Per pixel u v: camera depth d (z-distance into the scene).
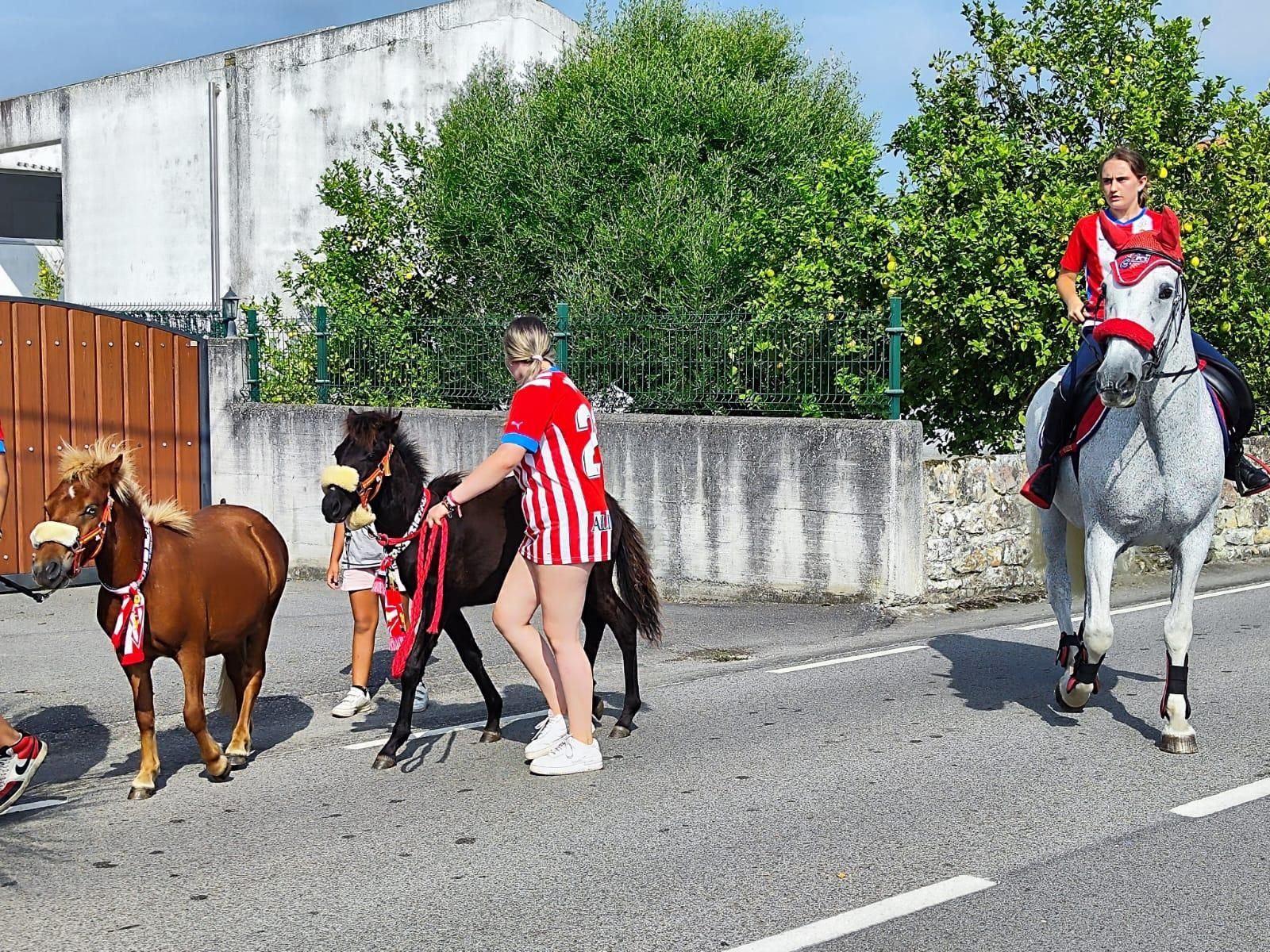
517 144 18.38
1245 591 12.09
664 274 17.17
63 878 5.33
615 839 5.64
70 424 13.39
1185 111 14.60
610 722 7.77
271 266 23.12
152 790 6.54
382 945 4.58
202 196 23.59
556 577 6.55
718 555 12.17
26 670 9.63
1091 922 4.67
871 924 4.66
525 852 5.51
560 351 13.12
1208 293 14.05
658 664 9.67
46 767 7.26
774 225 15.09
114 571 6.22
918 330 13.31
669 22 19.97
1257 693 8.08
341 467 6.98
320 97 22.47
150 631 6.38
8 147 26.52
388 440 7.11
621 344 12.97
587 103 18.41
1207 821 5.72
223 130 23.38
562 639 6.63
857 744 7.12
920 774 6.51
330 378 14.91
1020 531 12.31
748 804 6.09
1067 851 5.37
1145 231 6.52
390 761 6.98
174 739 7.82
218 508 7.29
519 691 8.89
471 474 6.42
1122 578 12.95
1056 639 10.07
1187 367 6.43
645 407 12.91
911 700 8.15
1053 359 13.41
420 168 20.23
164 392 14.22
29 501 13.09
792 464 11.80
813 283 13.48
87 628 11.33
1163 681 8.45
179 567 6.43
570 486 6.52
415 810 6.16
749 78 19.02
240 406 14.54
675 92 18.30
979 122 14.38
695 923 4.71
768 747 7.11
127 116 24.48
